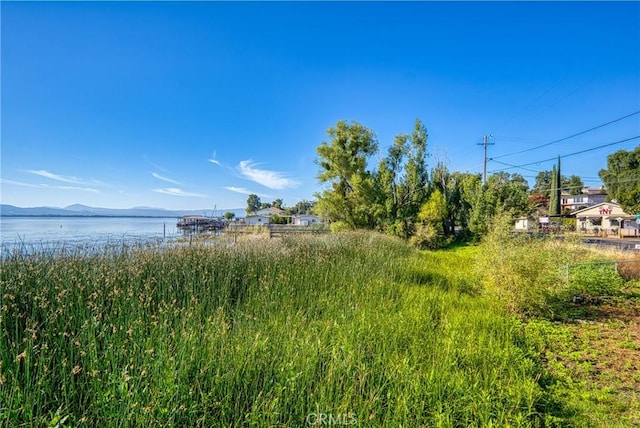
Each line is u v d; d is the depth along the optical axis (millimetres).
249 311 4582
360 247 11312
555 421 2785
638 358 4367
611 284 8672
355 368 3184
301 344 3410
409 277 8609
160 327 3320
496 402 2846
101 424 2223
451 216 25297
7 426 2082
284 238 11477
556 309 6707
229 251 7270
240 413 2518
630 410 3066
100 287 4320
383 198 23688
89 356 2842
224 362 2912
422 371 3305
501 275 6582
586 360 4316
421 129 24875
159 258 5961
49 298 3764
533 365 3783
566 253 7441
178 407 2373
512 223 7371
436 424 2512
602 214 35844
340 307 5129
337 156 24500
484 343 4160
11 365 2582
